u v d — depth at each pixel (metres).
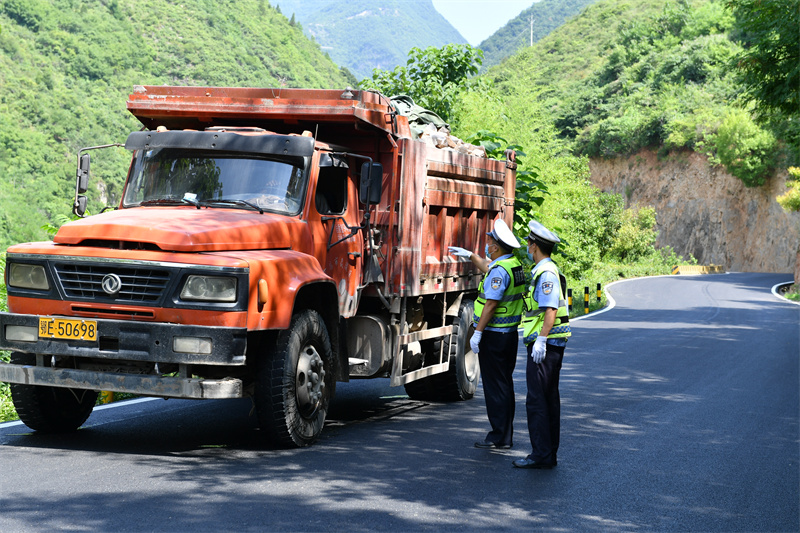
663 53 105.62
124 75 164.50
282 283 6.70
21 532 4.60
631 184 91.81
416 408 9.71
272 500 5.42
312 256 7.35
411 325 9.31
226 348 6.23
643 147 91.56
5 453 6.52
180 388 6.25
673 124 86.25
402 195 8.55
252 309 6.40
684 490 6.22
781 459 7.37
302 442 7.09
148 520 4.89
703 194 82.94
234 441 7.30
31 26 159.12
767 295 39.53
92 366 6.79
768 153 74.06
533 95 36.16
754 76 20.02
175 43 187.38
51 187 107.88
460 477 6.31
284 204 7.45
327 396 7.46
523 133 34.06
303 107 8.10
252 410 7.05
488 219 11.50
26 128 125.50
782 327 22.45
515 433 8.22
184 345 6.25
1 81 132.38
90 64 157.00
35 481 5.69
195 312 6.30
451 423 8.69
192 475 6.00
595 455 7.28
